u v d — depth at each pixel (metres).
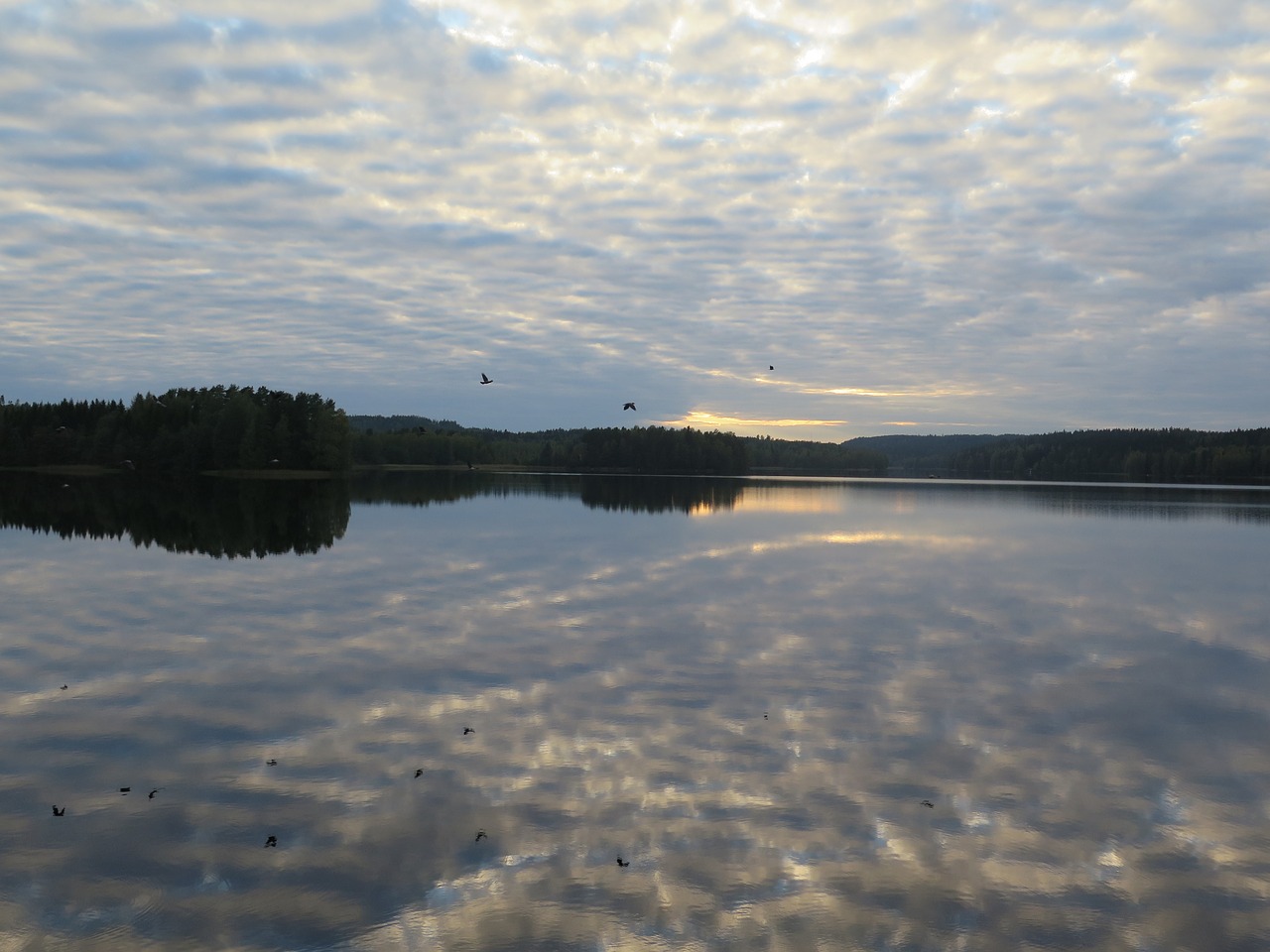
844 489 115.62
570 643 21.38
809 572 33.47
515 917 9.54
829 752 14.33
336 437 130.75
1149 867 10.75
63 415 146.00
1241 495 108.81
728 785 12.90
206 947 9.02
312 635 21.91
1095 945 9.23
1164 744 14.93
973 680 18.64
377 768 13.41
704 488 112.06
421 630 22.56
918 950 9.11
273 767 13.41
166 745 14.31
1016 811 12.20
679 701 16.88
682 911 9.69
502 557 36.56
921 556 38.94
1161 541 47.41
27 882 10.16
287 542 40.91
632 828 11.52
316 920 9.47
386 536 44.19
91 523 49.38
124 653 20.05
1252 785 13.20
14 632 22.00
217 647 20.66
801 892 10.11
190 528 47.28
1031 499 94.94
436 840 11.15
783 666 19.48
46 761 13.62
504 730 15.12
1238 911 9.83
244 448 124.50
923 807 12.29
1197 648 21.84
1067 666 19.88
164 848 10.90
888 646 21.59
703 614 25.05
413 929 9.33
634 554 38.09
